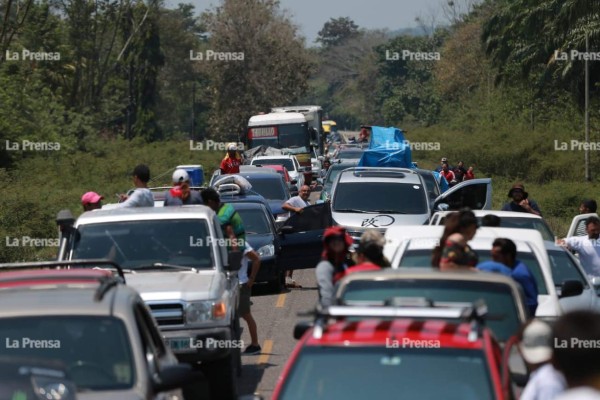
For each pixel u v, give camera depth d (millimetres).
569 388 11398
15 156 116875
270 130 147750
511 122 180125
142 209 37375
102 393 19594
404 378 18750
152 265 34969
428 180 82375
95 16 183500
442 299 25234
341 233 31406
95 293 21875
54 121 139375
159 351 23250
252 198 60031
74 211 81875
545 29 157875
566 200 107062
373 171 66438
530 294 30297
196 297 32188
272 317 49844
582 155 142125
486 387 18422
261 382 35844
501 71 184375
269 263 55656
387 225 59688
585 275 39312
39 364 18969
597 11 140125
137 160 146750
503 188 136750
